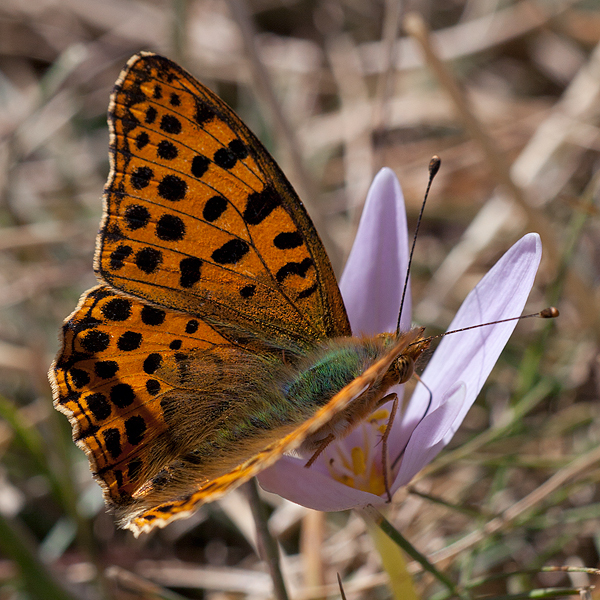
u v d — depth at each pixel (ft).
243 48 0.72
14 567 0.66
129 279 0.61
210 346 0.62
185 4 0.76
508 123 0.78
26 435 0.66
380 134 0.72
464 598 0.62
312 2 0.90
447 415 0.60
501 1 0.85
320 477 0.59
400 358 0.61
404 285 0.63
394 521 0.67
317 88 0.85
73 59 0.77
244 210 0.61
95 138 0.83
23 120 0.76
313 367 0.61
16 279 0.75
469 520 0.68
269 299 0.62
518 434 0.69
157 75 0.60
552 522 0.66
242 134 0.60
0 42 0.87
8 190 0.76
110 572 0.65
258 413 0.61
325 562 0.67
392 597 0.66
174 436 0.61
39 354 0.68
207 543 0.70
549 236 0.70
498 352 0.61
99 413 0.61
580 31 0.81
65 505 0.66
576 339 0.71
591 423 0.70
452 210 0.76
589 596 0.61
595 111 0.75
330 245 0.71
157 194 0.60
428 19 0.88
